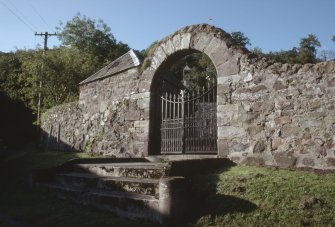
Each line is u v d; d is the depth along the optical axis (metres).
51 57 20.20
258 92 6.53
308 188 4.50
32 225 4.49
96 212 4.92
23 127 21.97
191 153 7.79
